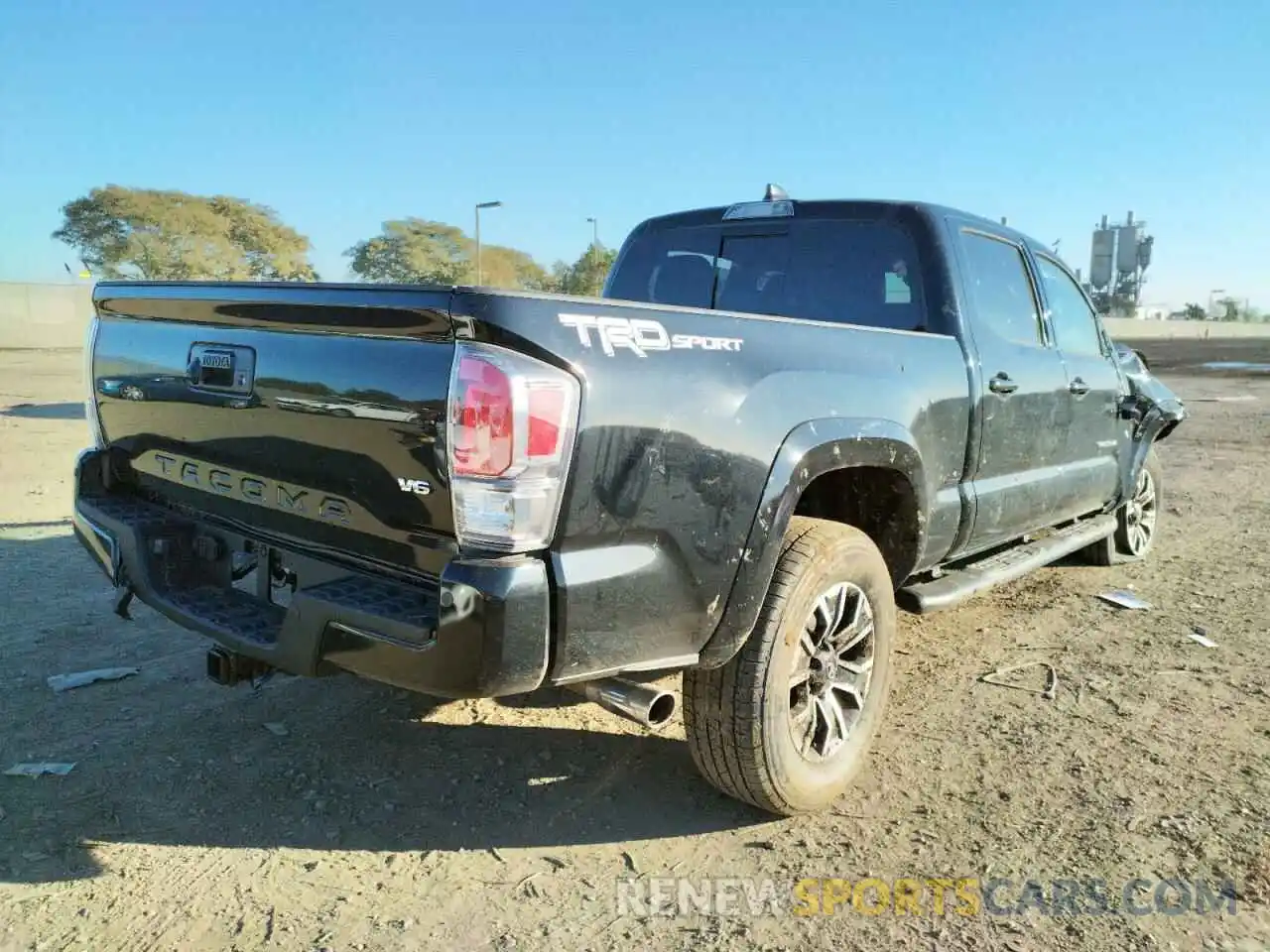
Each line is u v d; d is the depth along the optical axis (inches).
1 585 214.8
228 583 122.8
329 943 99.2
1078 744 145.9
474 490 88.5
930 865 114.0
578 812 126.2
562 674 94.2
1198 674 174.6
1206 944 99.5
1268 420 618.5
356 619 94.8
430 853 116.3
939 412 144.8
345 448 100.3
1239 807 126.6
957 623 206.1
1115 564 255.4
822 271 172.6
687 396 100.7
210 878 110.2
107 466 142.8
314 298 101.0
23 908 103.5
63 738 143.6
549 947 99.1
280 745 143.8
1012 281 179.5
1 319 1625.2
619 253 205.5
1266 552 269.6
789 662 115.3
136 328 131.0
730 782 119.1
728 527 104.8
